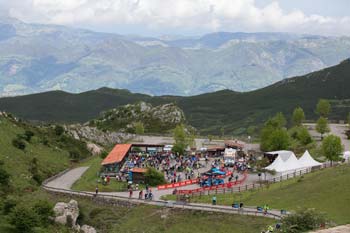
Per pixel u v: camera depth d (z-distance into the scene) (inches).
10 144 5689.0
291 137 7869.1
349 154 5615.2
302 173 4909.0
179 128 7180.1
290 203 3747.5
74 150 7150.6
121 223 4047.7
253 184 4606.3
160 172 5378.9
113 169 5713.6
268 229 3073.3
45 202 3511.3
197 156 6747.1
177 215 3949.3
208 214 3818.9
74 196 4601.4
